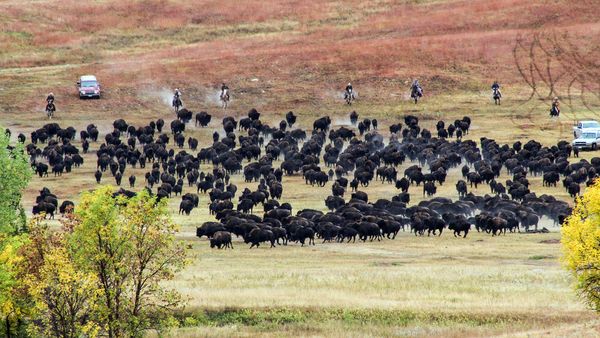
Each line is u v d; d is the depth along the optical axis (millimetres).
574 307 166000
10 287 133875
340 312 164625
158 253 143875
